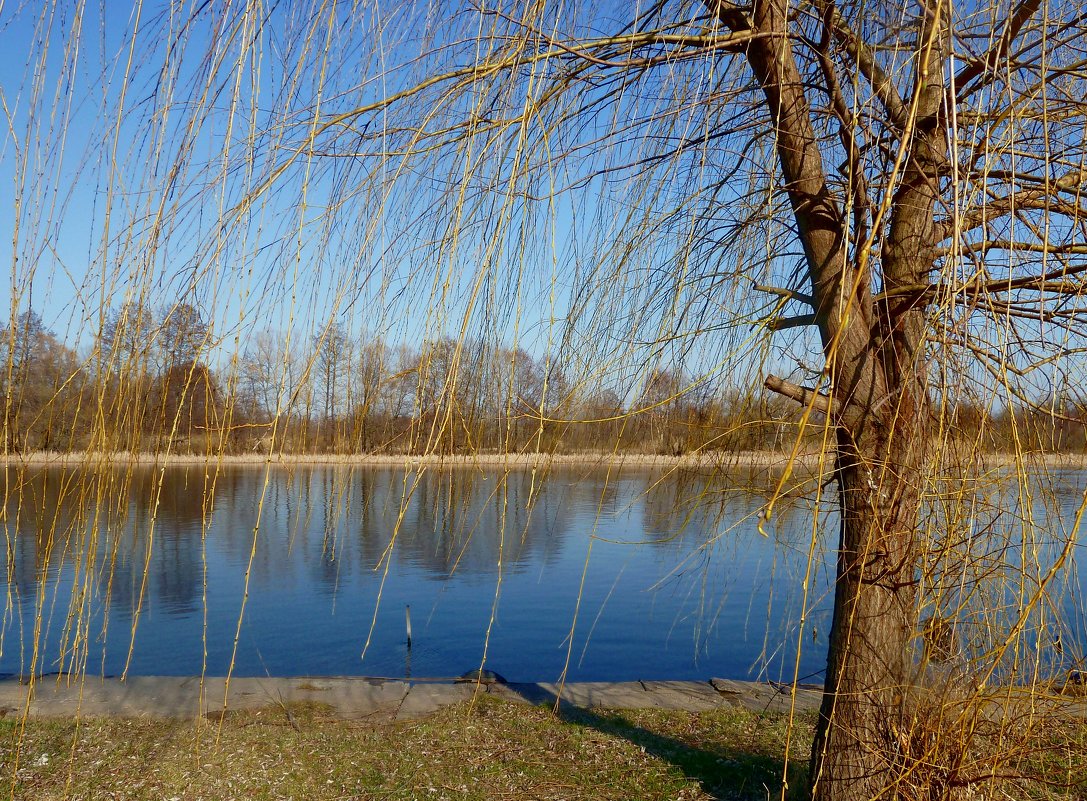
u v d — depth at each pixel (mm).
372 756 4613
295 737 4926
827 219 2812
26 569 7840
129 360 2107
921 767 2566
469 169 2250
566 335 3168
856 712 2803
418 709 5539
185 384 2086
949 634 2576
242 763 4496
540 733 4973
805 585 1855
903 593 2703
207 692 5945
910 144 2439
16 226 2057
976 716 2473
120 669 8062
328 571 12469
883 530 2502
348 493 2363
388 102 2561
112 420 2125
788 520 3447
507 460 2475
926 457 2475
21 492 2213
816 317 2797
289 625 9867
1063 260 2320
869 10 2578
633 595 11383
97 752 4660
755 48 2879
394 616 10344
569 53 2678
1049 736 2771
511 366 2490
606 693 5895
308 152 2152
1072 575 2732
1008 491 2354
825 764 2889
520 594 11570
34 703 5641
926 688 2604
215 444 2098
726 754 4496
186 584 11781
